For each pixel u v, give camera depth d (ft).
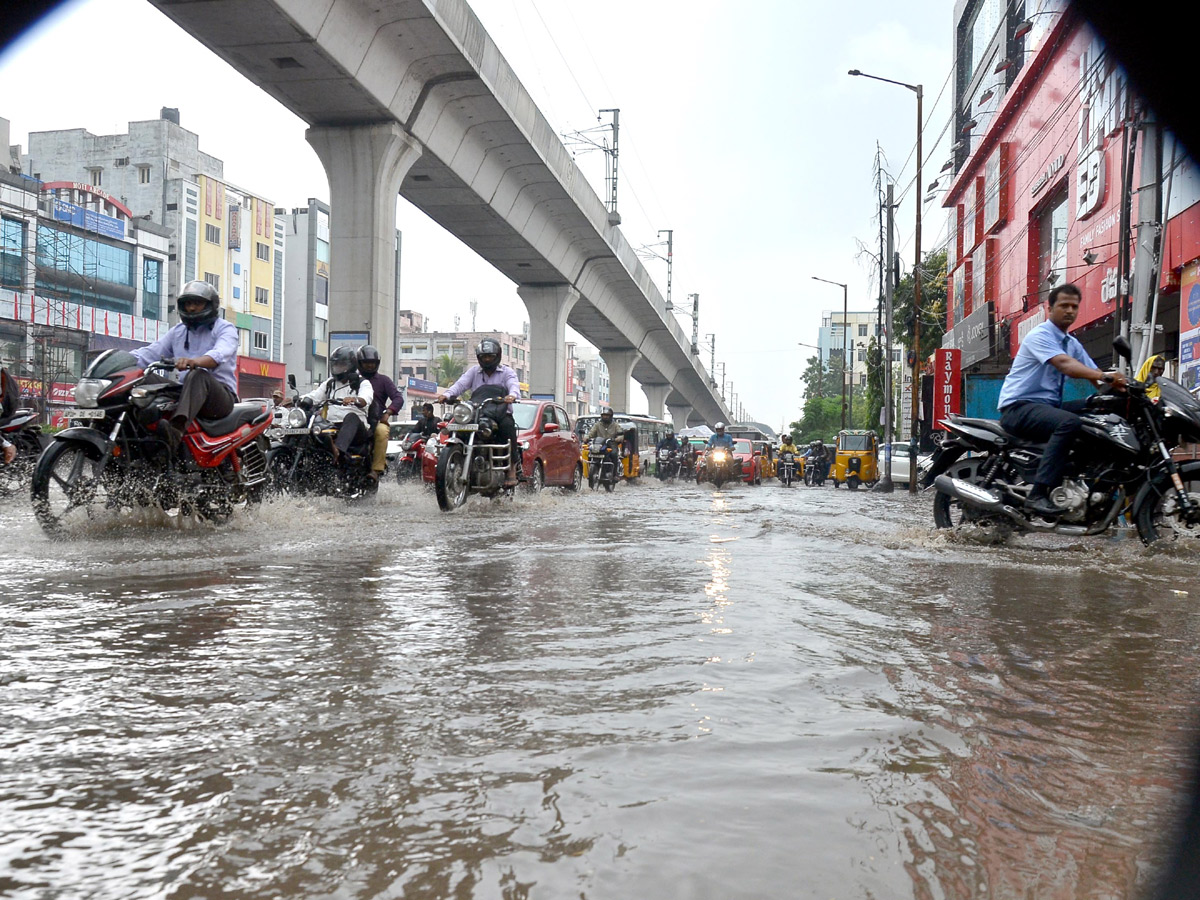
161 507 19.93
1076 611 11.05
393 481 47.42
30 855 4.13
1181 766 5.40
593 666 7.80
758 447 108.27
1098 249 59.31
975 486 20.22
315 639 8.80
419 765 5.31
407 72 73.67
